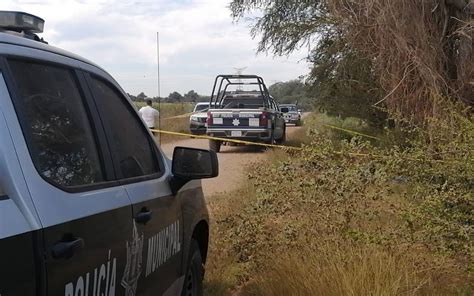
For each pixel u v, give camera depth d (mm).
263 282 4941
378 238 4664
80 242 2316
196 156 3803
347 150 5289
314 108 16672
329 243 4844
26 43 2451
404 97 8719
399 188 5184
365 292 4234
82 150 2650
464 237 4461
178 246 3865
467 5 8859
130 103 3486
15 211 1980
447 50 9016
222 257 5711
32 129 2273
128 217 2877
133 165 3244
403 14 8742
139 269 3018
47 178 2256
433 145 5195
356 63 12398
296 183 5195
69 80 2729
